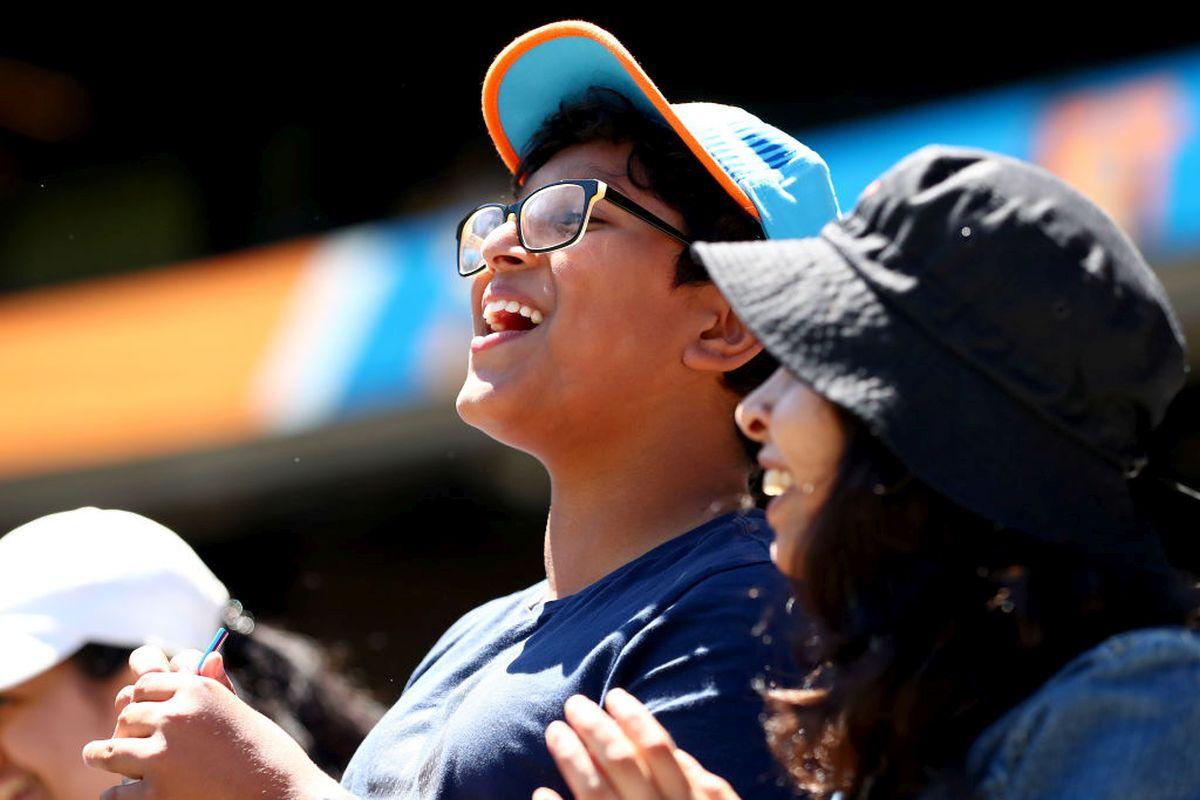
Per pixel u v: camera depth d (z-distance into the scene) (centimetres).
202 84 3481
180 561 861
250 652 923
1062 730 453
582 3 3034
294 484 2592
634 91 745
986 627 483
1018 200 498
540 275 712
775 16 2931
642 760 479
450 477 2623
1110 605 480
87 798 775
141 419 2622
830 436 507
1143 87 1694
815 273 517
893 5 2844
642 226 710
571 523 709
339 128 3278
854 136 1970
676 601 616
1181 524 526
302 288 2591
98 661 798
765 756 574
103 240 3462
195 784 580
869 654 491
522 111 786
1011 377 483
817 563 501
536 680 625
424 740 667
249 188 3378
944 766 477
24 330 2952
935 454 477
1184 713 444
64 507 2727
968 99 1878
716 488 705
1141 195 1636
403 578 2670
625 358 696
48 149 3853
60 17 3462
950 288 492
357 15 3206
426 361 2341
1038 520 474
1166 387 502
